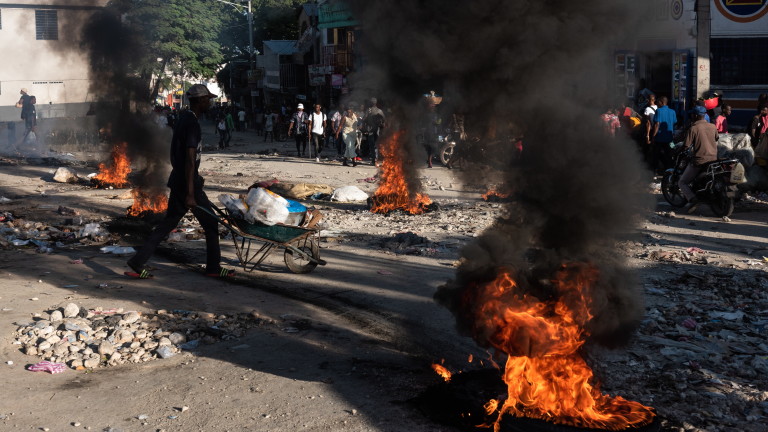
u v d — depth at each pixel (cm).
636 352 559
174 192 784
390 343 587
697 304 689
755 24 2005
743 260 877
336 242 993
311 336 604
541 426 412
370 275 809
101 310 663
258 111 4875
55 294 720
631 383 502
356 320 648
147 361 549
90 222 1141
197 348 577
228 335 601
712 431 427
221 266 833
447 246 962
